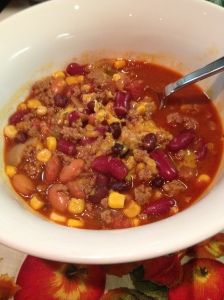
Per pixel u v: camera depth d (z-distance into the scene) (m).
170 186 0.15
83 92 0.18
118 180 0.15
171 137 0.17
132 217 0.15
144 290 0.14
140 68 0.20
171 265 0.14
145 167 0.16
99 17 0.19
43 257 0.11
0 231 0.12
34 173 0.16
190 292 0.14
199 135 0.17
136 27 0.19
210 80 0.18
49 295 0.14
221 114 0.17
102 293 0.14
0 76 0.17
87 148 0.16
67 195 0.15
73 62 0.19
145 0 0.18
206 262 0.14
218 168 0.16
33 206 0.15
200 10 0.17
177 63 0.19
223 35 0.17
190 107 0.18
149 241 0.11
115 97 0.18
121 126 0.17
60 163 0.16
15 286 0.14
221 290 0.14
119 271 0.14
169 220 0.12
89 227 0.15
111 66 0.20
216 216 0.11
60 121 0.17
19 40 0.18
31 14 0.18
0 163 0.17
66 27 0.18
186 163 0.16
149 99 0.18
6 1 0.24
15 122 0.18
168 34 0.18
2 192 0.14
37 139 0.17
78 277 0.14
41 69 0.19
